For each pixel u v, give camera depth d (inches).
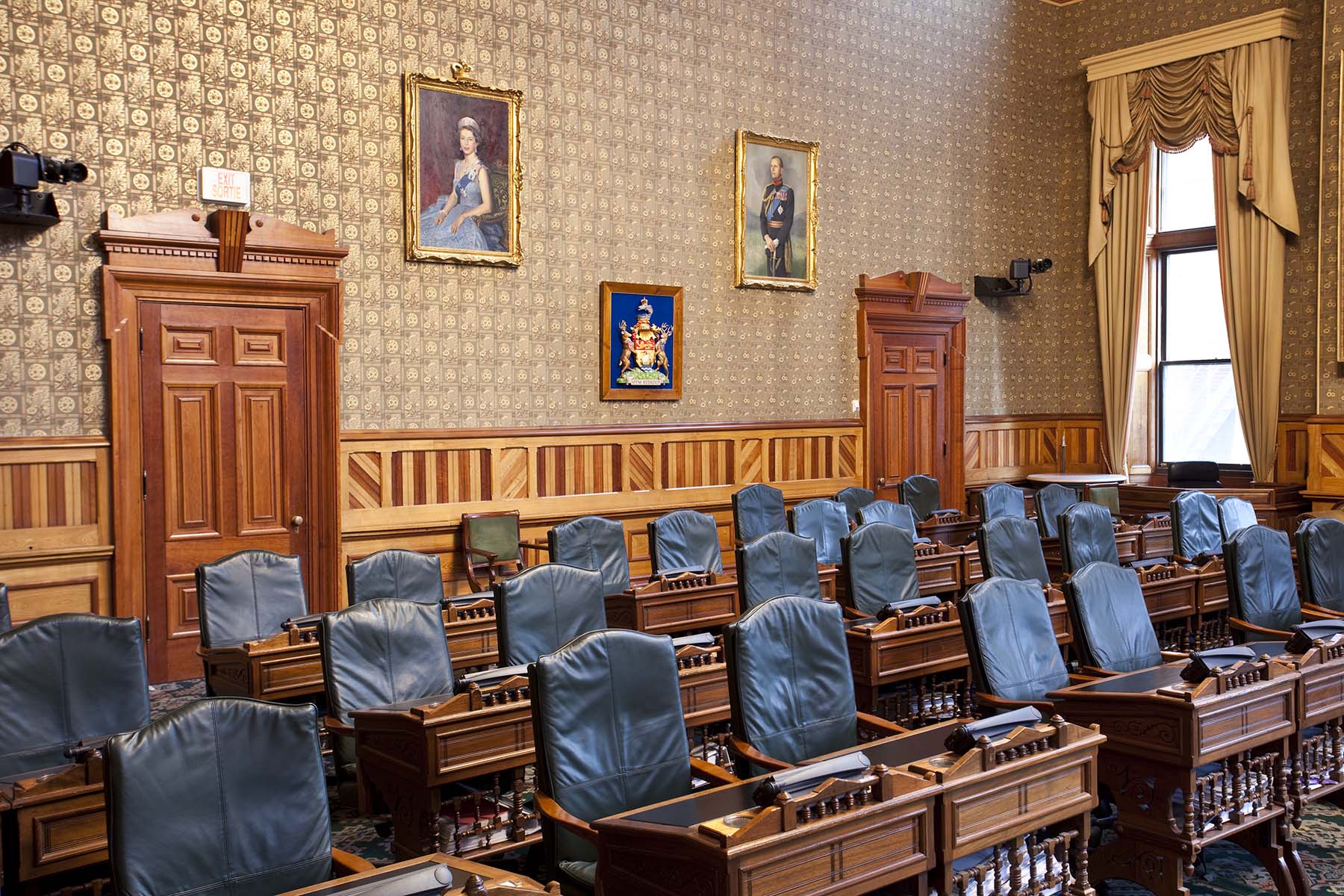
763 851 100.2
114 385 269.3
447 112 320.2
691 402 378.3
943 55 449.1
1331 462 396.5
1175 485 445.4
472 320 329.1
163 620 280.4
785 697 151.6
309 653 190.9
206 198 282.7
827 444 414.6
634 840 108.3
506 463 335.0
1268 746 158.1
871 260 426.6
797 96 402.9
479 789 163.9
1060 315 490.9
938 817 115.1
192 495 284.5
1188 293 474.3
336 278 301.6
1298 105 423.2
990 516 339.0
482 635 215.2
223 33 285.7
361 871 109.7
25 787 128.6
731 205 386.3
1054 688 174.7
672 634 235.0
